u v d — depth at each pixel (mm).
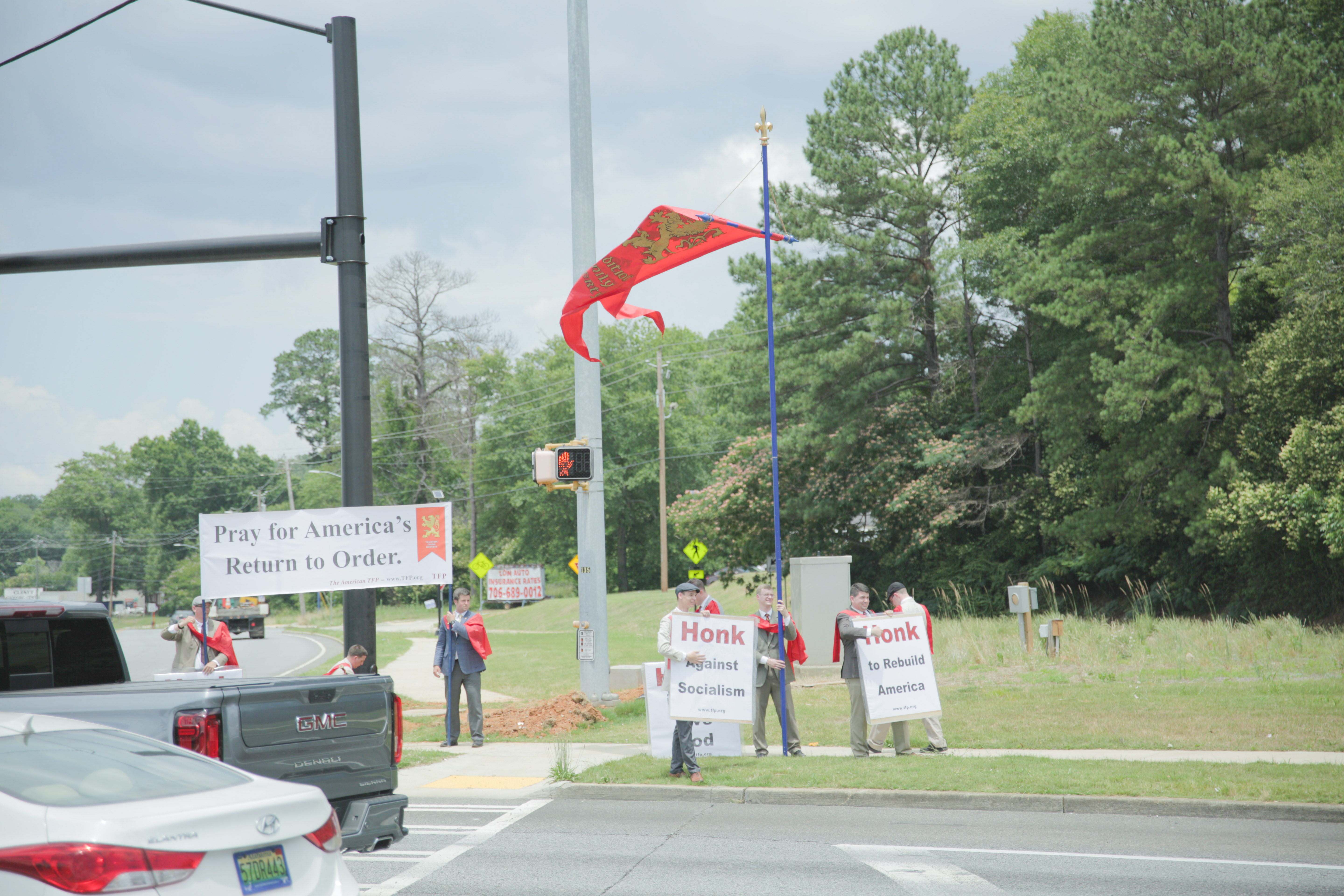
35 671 8781
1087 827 8727
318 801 4832
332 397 108062
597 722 15258
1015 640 21203
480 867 7652
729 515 38375
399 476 76562
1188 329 28609
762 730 12047
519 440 80125
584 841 8508
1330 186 22312
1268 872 7176
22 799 4266
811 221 35469
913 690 11688
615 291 14172
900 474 35875
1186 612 29328
